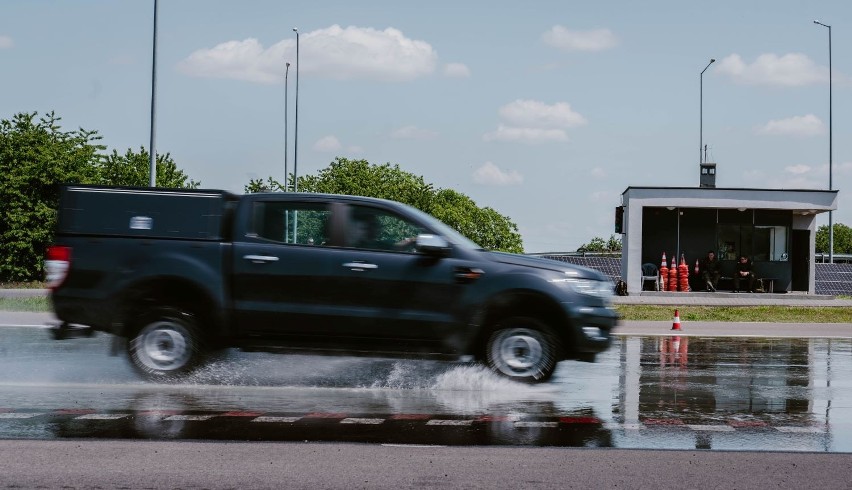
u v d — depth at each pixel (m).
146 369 10.00
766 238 35.34
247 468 6.09
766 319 23.38
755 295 33.38
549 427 7.70
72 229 10.09
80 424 7.59
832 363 13.12
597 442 7.07
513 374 10.02
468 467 6.17
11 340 14.64
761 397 9.62
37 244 43.84
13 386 9.77
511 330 10.02
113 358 12.12
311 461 6.31
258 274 10.00
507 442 7.04
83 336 10.12
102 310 9.95
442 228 10.23
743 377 11.34
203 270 9.98
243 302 9.99
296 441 6.98
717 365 12.71
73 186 10.16
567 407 8.77
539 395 9.54
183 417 7.95
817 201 34.16
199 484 5.66
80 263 10.00
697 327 20.02
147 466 6.11
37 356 12.37
